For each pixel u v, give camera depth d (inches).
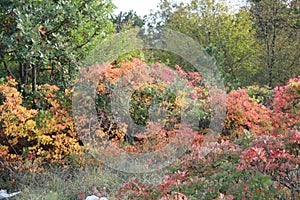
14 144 185.5
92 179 170.7
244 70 431.2
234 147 116.0
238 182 92.4
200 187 91.7
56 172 179.9
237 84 319.3
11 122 175.6
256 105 209.5
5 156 179.2
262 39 451.2
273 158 94.7
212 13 430.0
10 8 185.5
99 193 154.9
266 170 96.1
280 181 97.3
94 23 230.7
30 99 204.2
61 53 203.0
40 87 206.1
